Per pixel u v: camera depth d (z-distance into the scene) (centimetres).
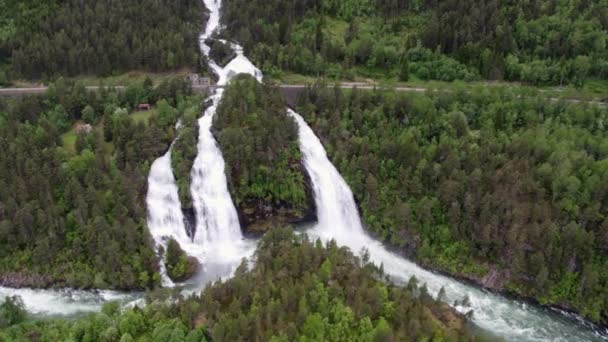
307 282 9025
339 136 13588
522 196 11438
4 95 14925
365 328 8394
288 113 14225
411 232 11725
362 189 12606
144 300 9719
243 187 12306
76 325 8556
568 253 10412
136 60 16675
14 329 8469
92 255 10444
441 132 13450
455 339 8512
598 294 10125
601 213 10894
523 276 10644
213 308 8681
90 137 12556
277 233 10700
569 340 9538
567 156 11850
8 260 10450
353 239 12400
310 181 13062
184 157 12706
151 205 11956
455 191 11481
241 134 12531
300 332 8288
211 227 12212
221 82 16450
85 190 11112
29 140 12038
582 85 16625
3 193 10719
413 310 8950
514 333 9612
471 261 11100
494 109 14000
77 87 14300
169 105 14412
